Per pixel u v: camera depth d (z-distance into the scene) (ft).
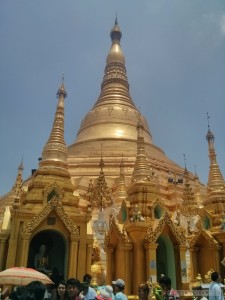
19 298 29.50
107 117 243.81
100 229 123.85
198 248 97.14
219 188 107.34
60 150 94.89
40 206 79.82
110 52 290.76
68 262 73.10
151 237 83.66
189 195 173.58
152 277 79.05
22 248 70.85
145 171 104.01
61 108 103.30
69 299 36.22
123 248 85.30
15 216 74.64
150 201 94.99
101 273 88.17
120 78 274.77
